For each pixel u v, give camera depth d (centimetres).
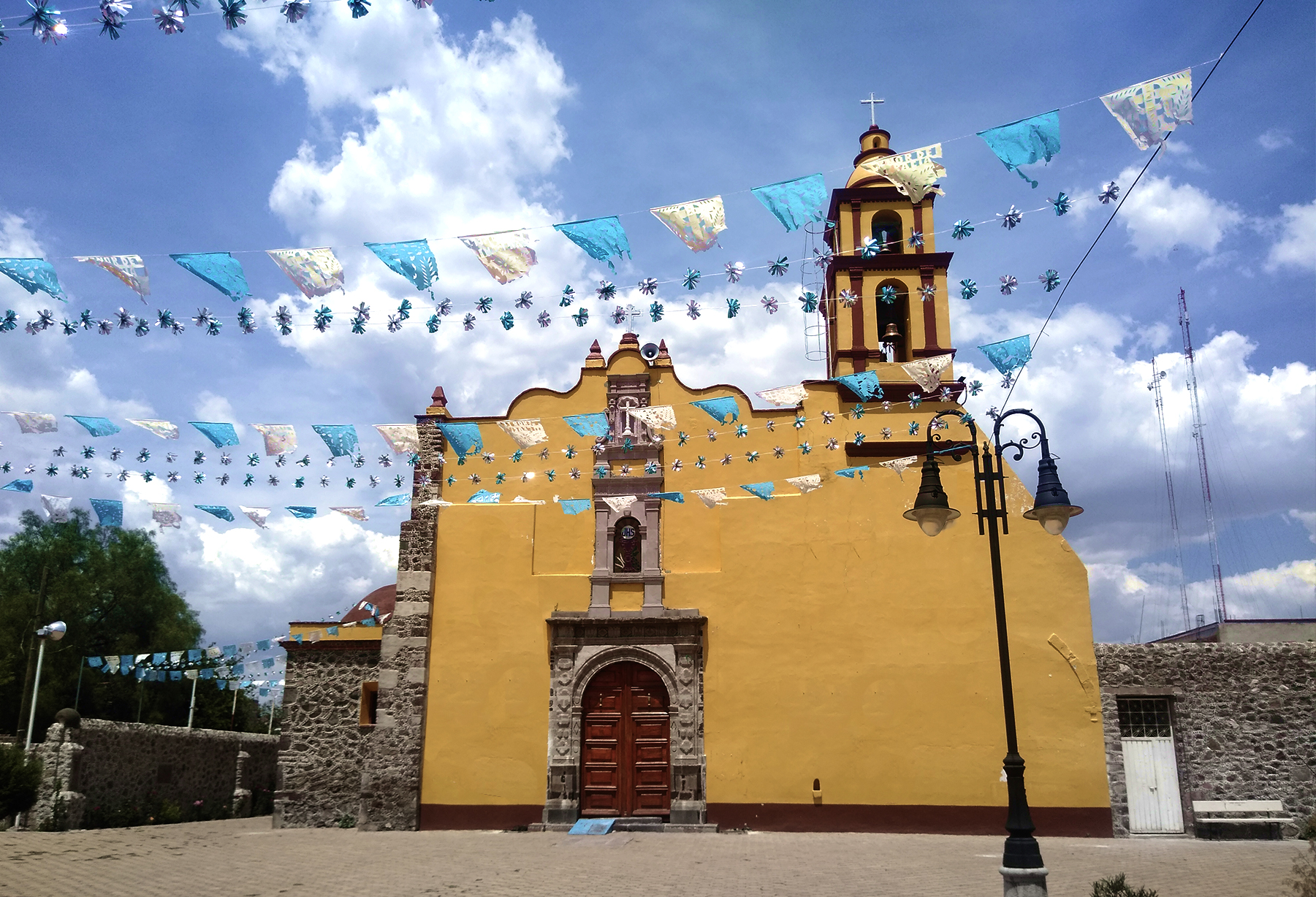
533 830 1864
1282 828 1773
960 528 1961
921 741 1864
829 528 1984
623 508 1844
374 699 2100
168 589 3803
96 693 3350
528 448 2089
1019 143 830
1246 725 1852
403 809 1898
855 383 1609
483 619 1991
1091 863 1391
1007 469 1991
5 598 3244
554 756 1903
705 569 1988
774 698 1906
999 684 1875
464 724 1939
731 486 2027
